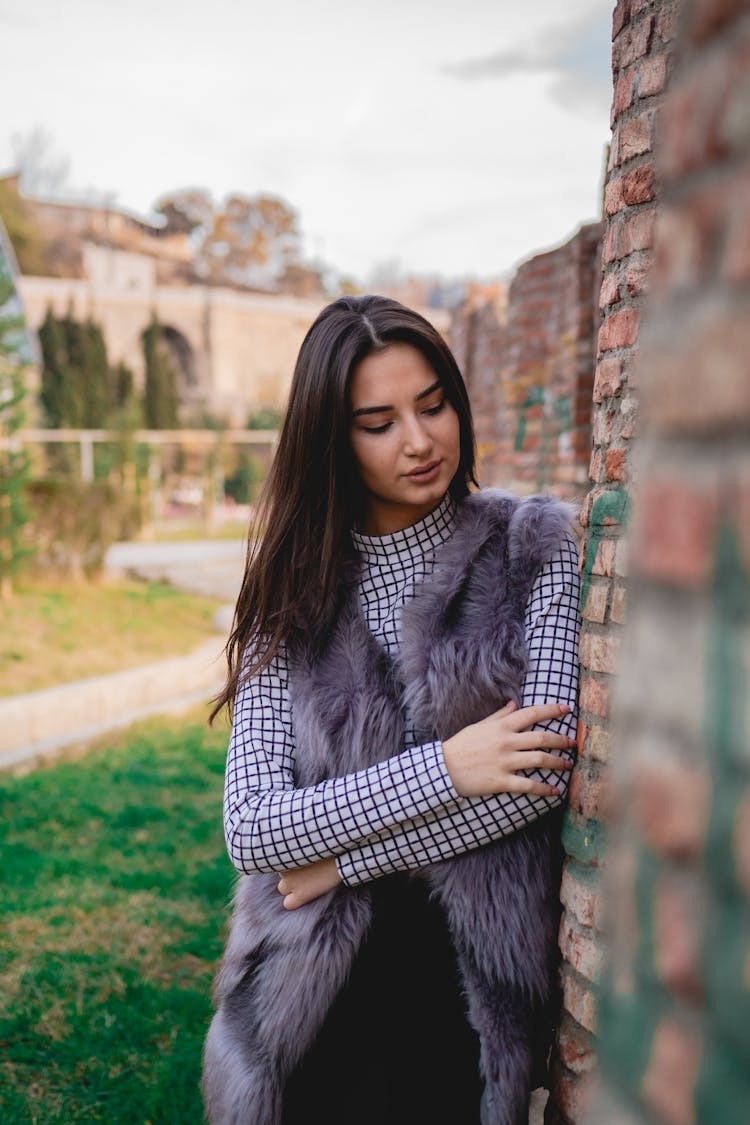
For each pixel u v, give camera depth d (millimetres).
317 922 1522
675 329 642
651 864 664
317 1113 1528
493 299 7531
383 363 1579
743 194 584
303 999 1518
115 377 26922
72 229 42812
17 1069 2605
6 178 38062
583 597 1559
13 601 8828
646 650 674
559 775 1494
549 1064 1568
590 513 1556
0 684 6641
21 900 3678
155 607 9273
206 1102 1636
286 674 1677
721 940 600
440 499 1699
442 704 1518
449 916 1496
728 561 596
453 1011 1494
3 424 9375
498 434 7148
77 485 9984
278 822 1507
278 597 1681
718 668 606
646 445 681
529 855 1521
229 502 23000
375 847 1490
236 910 1685
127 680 6520
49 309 25922
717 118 607
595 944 1419
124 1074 2574
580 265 5211
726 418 592
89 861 4074
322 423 1624
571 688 1525
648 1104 652
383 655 1606
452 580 1587
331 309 1651
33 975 3082
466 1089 1502
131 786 5047
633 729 692
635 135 1493
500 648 1527
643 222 1473
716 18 615
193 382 37938
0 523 8898
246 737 1640
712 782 611
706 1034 609
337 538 1654
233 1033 1587
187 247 48250
